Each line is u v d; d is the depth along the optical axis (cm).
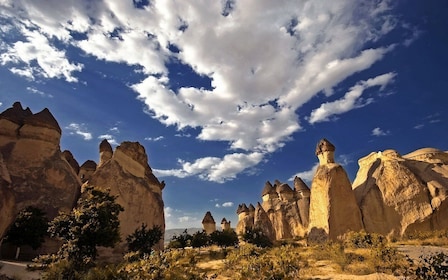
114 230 2191
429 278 1066
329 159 4178
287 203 6819
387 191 3803
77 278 1497
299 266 1647
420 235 3141
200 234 4634
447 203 3466
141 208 4284
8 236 2828
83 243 2041
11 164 3559
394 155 4206
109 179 3900
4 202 1109
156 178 5594
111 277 1272
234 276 1575
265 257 1739
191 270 1524
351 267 1648
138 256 2570
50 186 3619
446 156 4159
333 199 3744
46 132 3884
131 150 4628
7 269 1988
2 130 3756
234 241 4450
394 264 1543
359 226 3622
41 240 2942
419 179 3850
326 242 3169
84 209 2211
